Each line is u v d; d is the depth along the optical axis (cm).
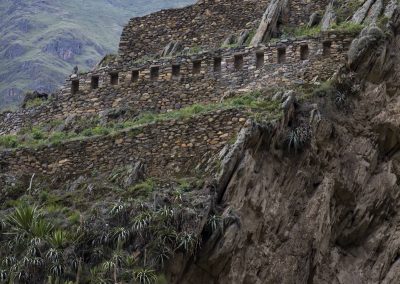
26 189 3416
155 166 3400
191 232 2773
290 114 3291
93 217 2936
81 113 4069
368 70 3581
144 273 2655
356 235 3425
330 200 3291
